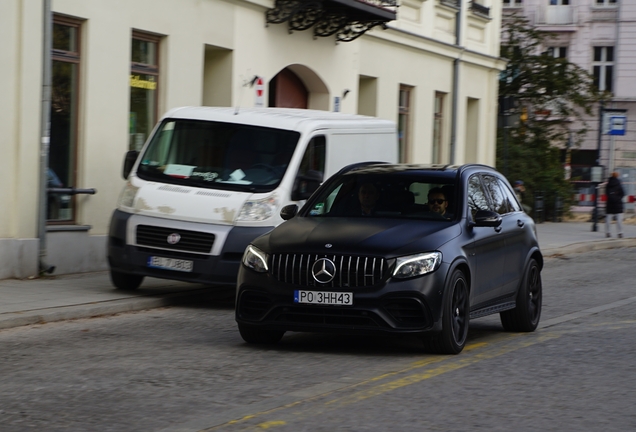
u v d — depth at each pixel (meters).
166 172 14.79
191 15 20.36
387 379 8.85
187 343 10.91
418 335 9.85
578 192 48.66
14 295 13.88
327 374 9.09
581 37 57.62
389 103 29.61
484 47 36.25
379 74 28.91
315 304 9.83
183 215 14.08
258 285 10.10
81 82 17.77
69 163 17.72
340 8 23.84
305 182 14.50
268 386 8.46
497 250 11.48
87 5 17.61
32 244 16.27
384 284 9.74
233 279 13.89
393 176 11.50
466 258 10.45
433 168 11.70
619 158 56.94
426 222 10.66
